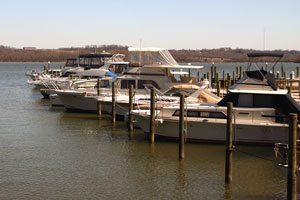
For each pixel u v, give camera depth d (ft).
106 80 118.11
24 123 104.58
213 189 59.00
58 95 120.88
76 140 85.81
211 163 69.82
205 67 533.96
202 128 78.84
